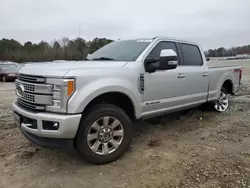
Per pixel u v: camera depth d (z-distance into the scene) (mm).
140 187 2947
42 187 2982
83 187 2980
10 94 10906
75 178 3176
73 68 3314
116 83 3537
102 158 3480
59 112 3148
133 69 3861
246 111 6520
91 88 3273
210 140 4426
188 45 5199
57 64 3637
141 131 4930
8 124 5391
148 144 4246
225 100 6508
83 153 3361
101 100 3658
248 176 3186
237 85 6844
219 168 3381
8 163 3574
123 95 3742
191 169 3346
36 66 3572
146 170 3332
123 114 3650
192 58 5223
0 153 3895
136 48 4387
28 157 3762
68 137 3168
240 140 4426
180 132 4863
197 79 5160
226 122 5504
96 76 3385
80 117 3166
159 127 5160
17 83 3746
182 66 4855
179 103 4766
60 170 3377
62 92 3109
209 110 6352
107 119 3506
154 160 3600
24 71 3576
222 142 4332
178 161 3566
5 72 19047
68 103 3115
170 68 4137
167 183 3021
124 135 3670
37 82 3291
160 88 4285
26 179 3160
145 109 4102
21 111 3449
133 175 3219
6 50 58562
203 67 5430
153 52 4344
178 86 4664
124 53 4352
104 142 3510
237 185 2979
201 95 5375
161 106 4375
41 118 3148
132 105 3877
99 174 3266
